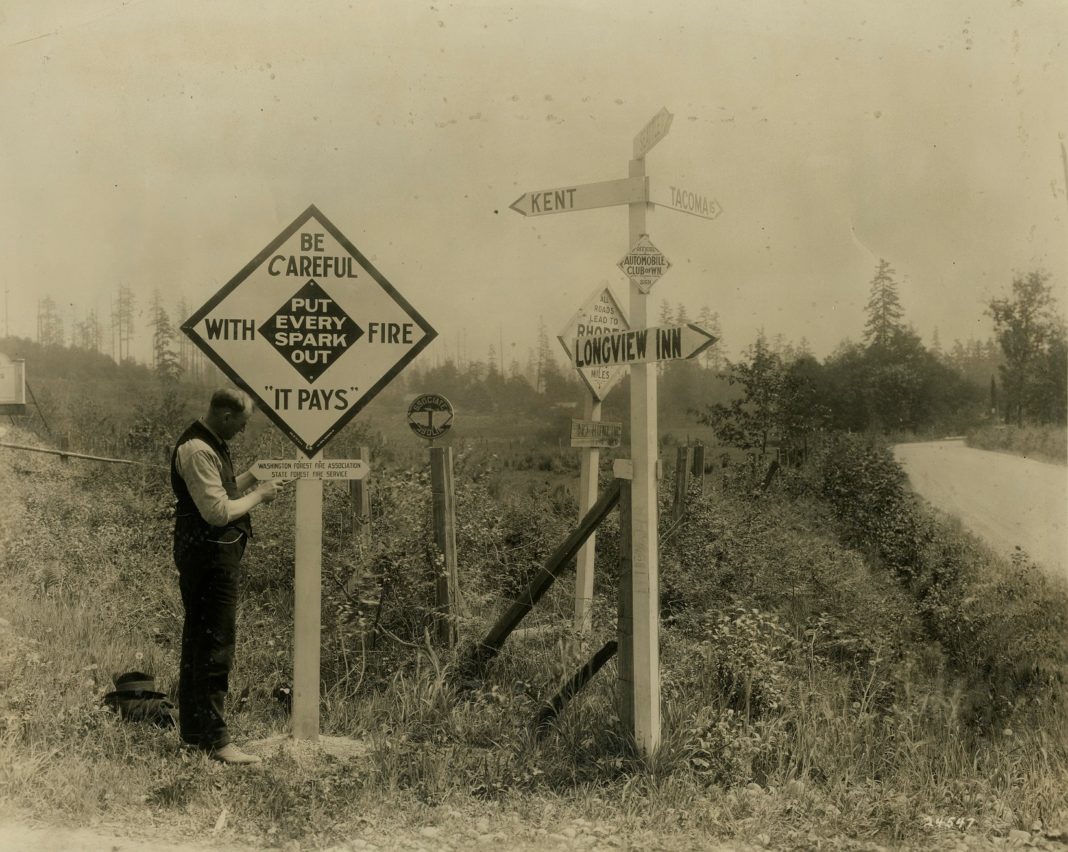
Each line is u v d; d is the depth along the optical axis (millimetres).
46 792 3312
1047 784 3627
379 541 5082
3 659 4242
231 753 3664
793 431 7371
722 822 3260
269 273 3893
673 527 6152
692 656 4742
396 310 4012
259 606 5262
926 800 3508
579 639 4750
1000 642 4855
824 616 5086
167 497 7031
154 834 3082
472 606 5359
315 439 3951
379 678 4457
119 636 4984
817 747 3857
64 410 8242
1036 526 6020
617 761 3590
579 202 3713
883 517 6238
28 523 6273
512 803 3408
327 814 3252
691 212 3840
